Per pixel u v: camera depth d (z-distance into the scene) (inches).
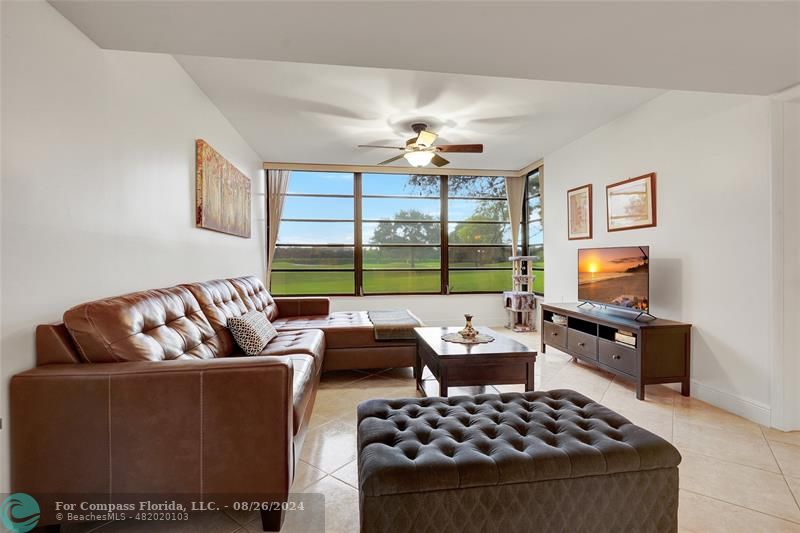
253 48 72.6
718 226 104.1
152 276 90.1
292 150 185.8
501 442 53.6
